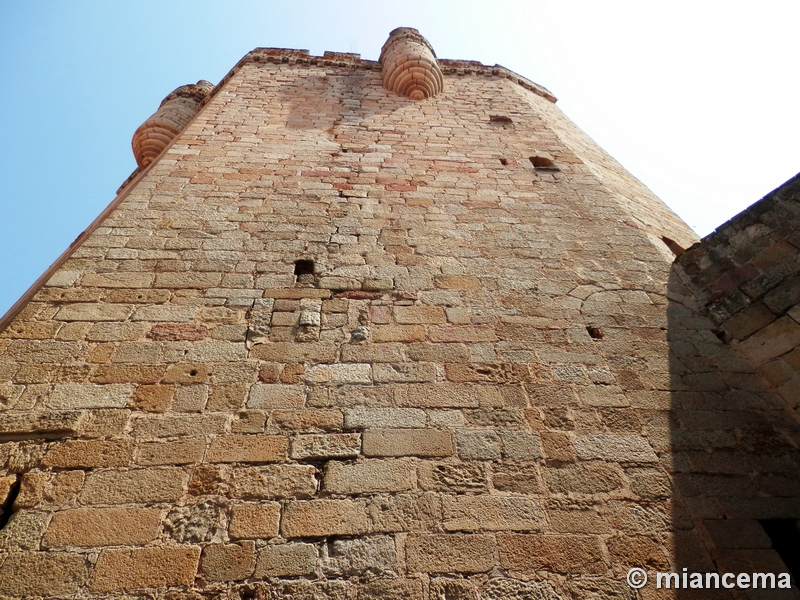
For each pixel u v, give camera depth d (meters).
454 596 2.46
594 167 7.43
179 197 5.34
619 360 3.94
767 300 4.19
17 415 3.03
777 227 4.53
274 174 6.00
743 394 3.74
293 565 2.52
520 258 4.98
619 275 4.91
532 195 6.11
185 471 2.87
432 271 4.67
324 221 5.23
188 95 11.27
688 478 3.12
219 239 4.80
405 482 2.92
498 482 2.99
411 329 3.99
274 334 3.82
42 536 2.52
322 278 4.45
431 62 9.10
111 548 2.51
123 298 3.99
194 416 3.16
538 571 2.59
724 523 2.90
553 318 4.28
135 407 3.18
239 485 2.83
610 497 2.98
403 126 7.76
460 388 3.54
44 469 2.80
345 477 2.92
